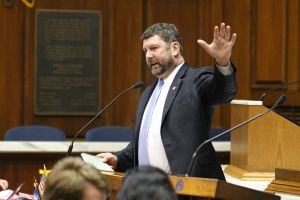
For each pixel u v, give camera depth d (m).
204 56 21.70
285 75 21.75
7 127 20.97
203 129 8.98
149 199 4.80
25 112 21.08
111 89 21.47
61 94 21.25
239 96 21.78
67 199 5.47
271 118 11.21
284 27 21.75
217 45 8.11
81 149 14.87
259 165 11.20
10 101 21.00
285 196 9.41
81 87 21.31
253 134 11.18
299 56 21.73
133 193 4.84
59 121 21.28
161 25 9.50
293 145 11.27
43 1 21.02
